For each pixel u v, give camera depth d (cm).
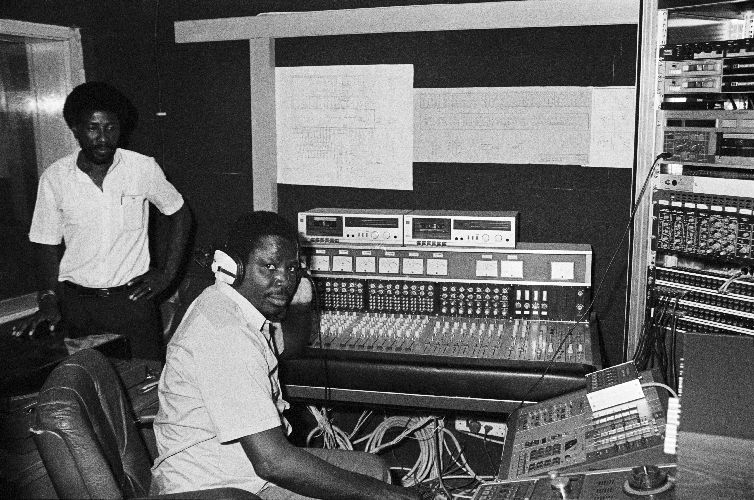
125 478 183
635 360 255
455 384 249
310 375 260
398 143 334
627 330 276
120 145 378
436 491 311
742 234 230
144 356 324
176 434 184
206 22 340
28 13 341
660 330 249
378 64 331
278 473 174
